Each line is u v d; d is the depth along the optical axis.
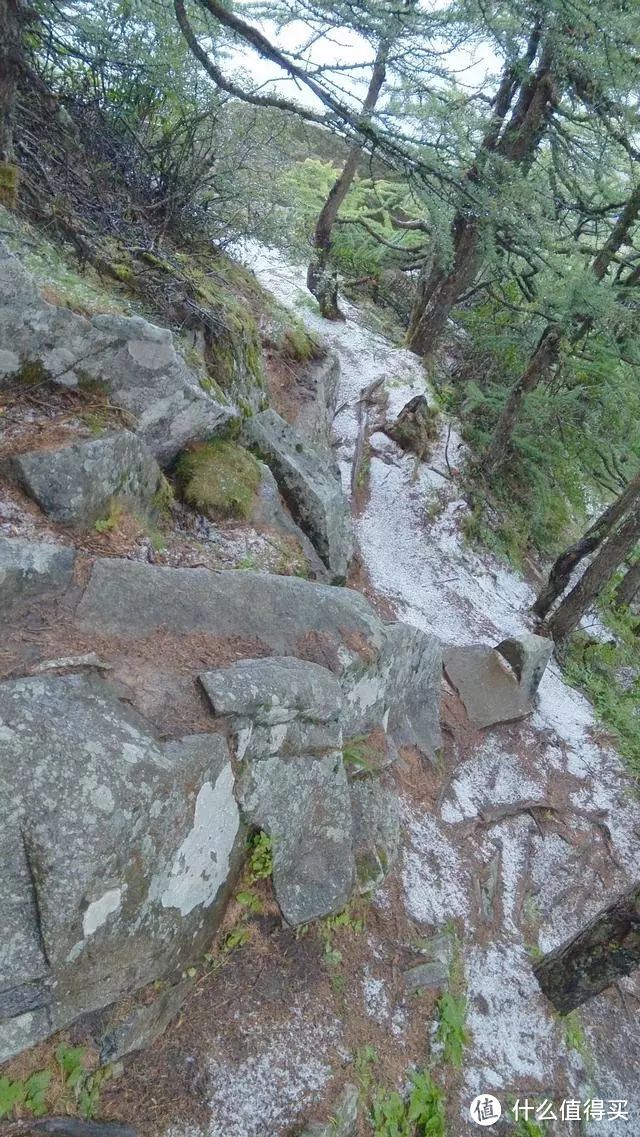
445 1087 4.21
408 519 9.31
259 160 7.73
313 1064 3.59
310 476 6.68
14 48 3.88
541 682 8.26
